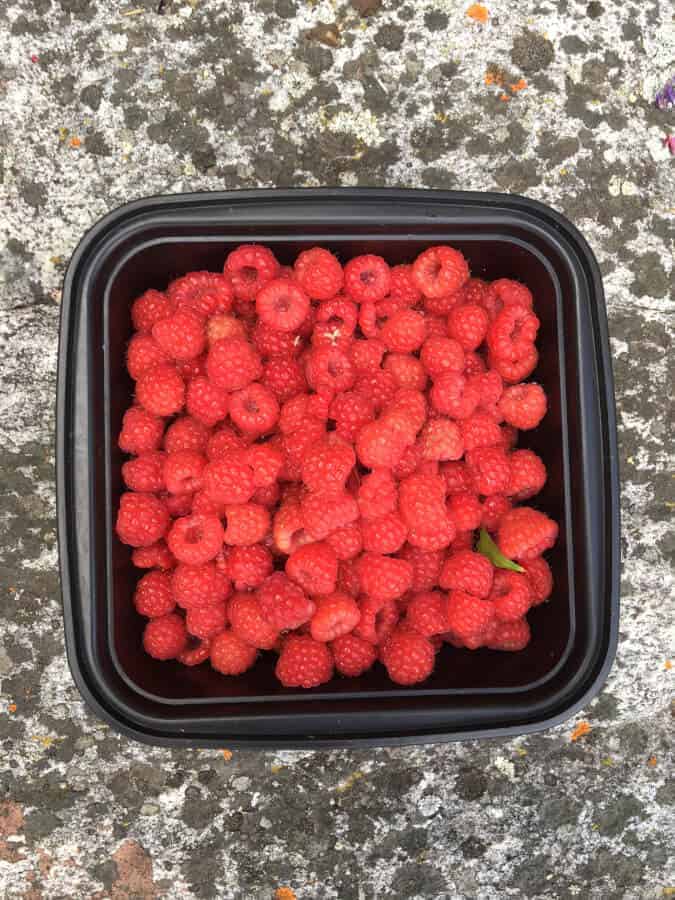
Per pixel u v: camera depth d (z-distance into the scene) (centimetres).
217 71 35
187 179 35
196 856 34
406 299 29
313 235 28
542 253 28
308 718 26
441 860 35
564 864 35
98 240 27
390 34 35
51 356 34
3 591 34
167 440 29
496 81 35
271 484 28
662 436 35
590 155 35
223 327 28
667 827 35
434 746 35
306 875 35
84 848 34
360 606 28
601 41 35
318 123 35
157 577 29
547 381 29
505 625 28
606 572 27
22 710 34
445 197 27
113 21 35
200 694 27
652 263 35
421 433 28
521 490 29
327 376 28
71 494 26
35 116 35
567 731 35
